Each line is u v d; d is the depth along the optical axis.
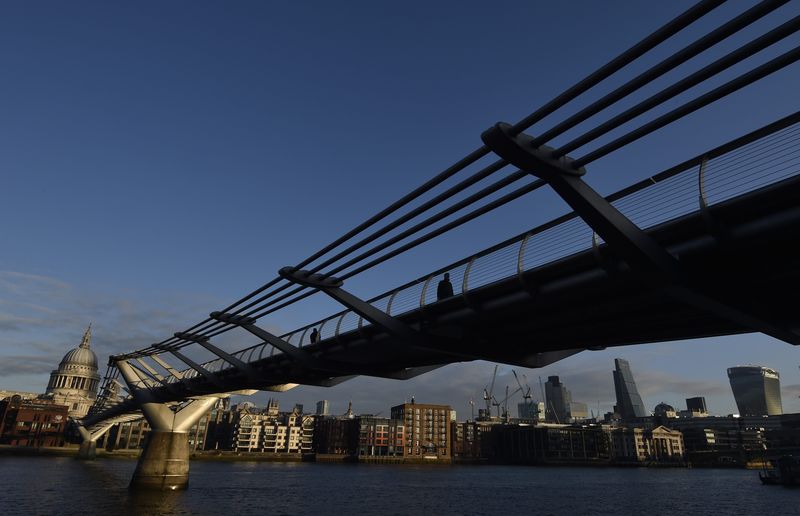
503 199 12.81
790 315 14.73
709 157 12.05
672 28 7.66
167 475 56.25
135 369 62.53
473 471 156.25
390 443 198.12
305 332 31.27
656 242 12.68
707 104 8.49
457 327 20.69
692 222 12.12
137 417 103.25
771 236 11.12
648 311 17.05
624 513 60.25
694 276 12.73
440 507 60.19
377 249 17.45
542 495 79.12
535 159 10.39
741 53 7.48
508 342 22.64
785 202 10.81
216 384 45.53
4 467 89.00
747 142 11.33
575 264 14.98
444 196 13.11
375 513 53.25
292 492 69.38
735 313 13.70
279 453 198.50
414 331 20.77
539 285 16.30
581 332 20.44
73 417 159.50
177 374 56.50
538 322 19.08
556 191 11.23
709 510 63.91
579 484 106.75
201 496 56.72
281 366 36.38
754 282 12.94
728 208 11.45
